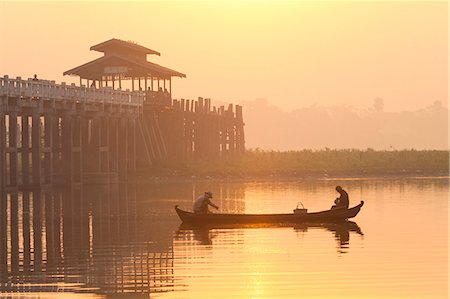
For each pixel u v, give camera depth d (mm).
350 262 92188
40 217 137000
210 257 96250
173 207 152625
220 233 116312
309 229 119312
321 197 176500
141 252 100438
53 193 182875
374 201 163875
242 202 164750
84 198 171375
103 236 114312
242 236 112875
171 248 103188
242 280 83438
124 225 126188
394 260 93188
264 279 83812
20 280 84375
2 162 180375
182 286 81062
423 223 125000
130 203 160375
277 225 124188
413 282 81875
